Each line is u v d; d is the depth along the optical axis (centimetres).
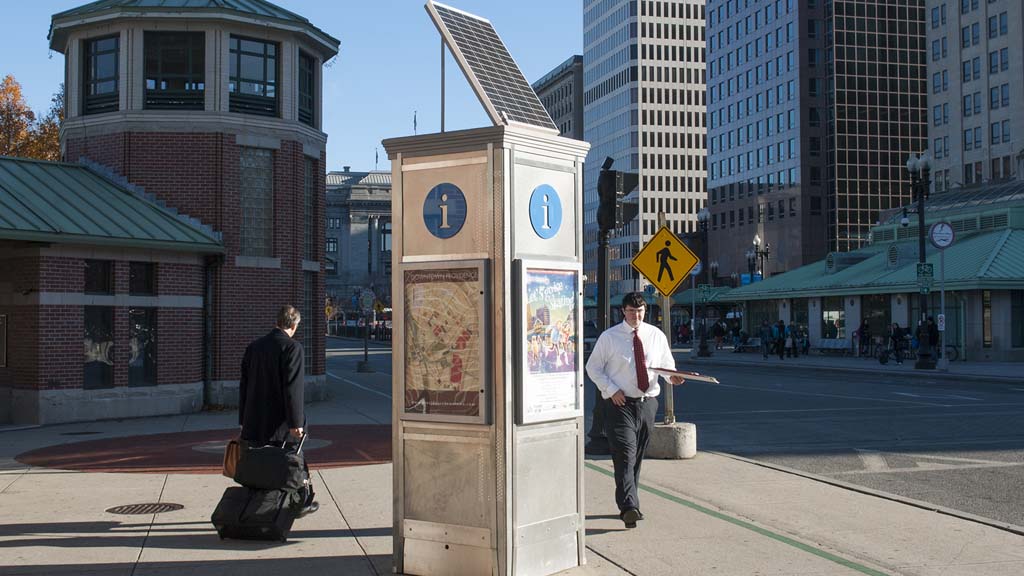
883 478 1186
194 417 1970
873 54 10150
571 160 716
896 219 5803
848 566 724
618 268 14262
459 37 729
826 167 10219
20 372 1855
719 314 8225
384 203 12181
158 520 887
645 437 877
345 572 696
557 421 691
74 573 698
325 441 1516
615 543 795
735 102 11544
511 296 661
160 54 2141
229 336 2125
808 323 5544
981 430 1694
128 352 1966
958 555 773
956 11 9062
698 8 14150
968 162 8944
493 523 648
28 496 1015
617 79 14475
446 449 670
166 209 2100
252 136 2167
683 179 14062
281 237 2206
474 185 670
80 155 2183
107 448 1448
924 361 3703
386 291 12094
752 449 1471
